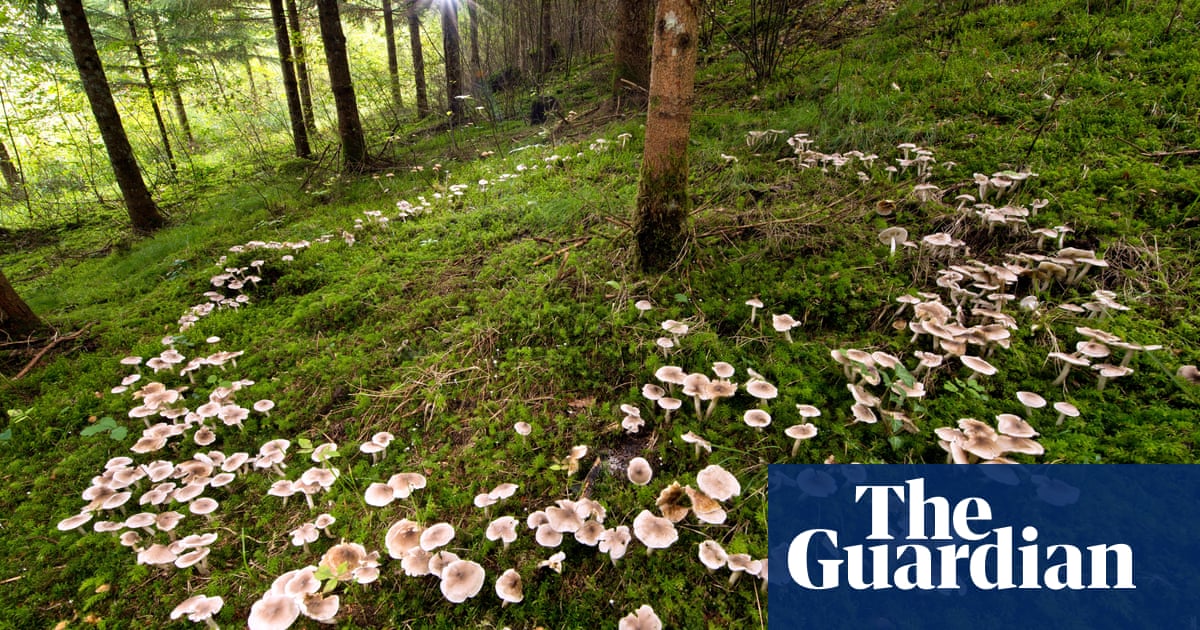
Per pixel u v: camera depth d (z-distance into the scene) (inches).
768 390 140.5
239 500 147.6
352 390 182.7
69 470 161.6
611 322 180.7
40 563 133.4
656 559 114.7
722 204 240.1
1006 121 255.4
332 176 454.6
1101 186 199.3
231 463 152.3
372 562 116.0
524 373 172.7
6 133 533.3
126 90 610.2
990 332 143.9
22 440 176.1
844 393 148.0
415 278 243.4
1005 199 205.5
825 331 172.4
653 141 185.5
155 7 565.0
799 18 471.2
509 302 204.7
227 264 270.4
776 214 221.6
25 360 222.4
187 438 168.7
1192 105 225.6
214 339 213.2
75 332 238.7
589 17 771.4
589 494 131.9
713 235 215.9
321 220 342.3
